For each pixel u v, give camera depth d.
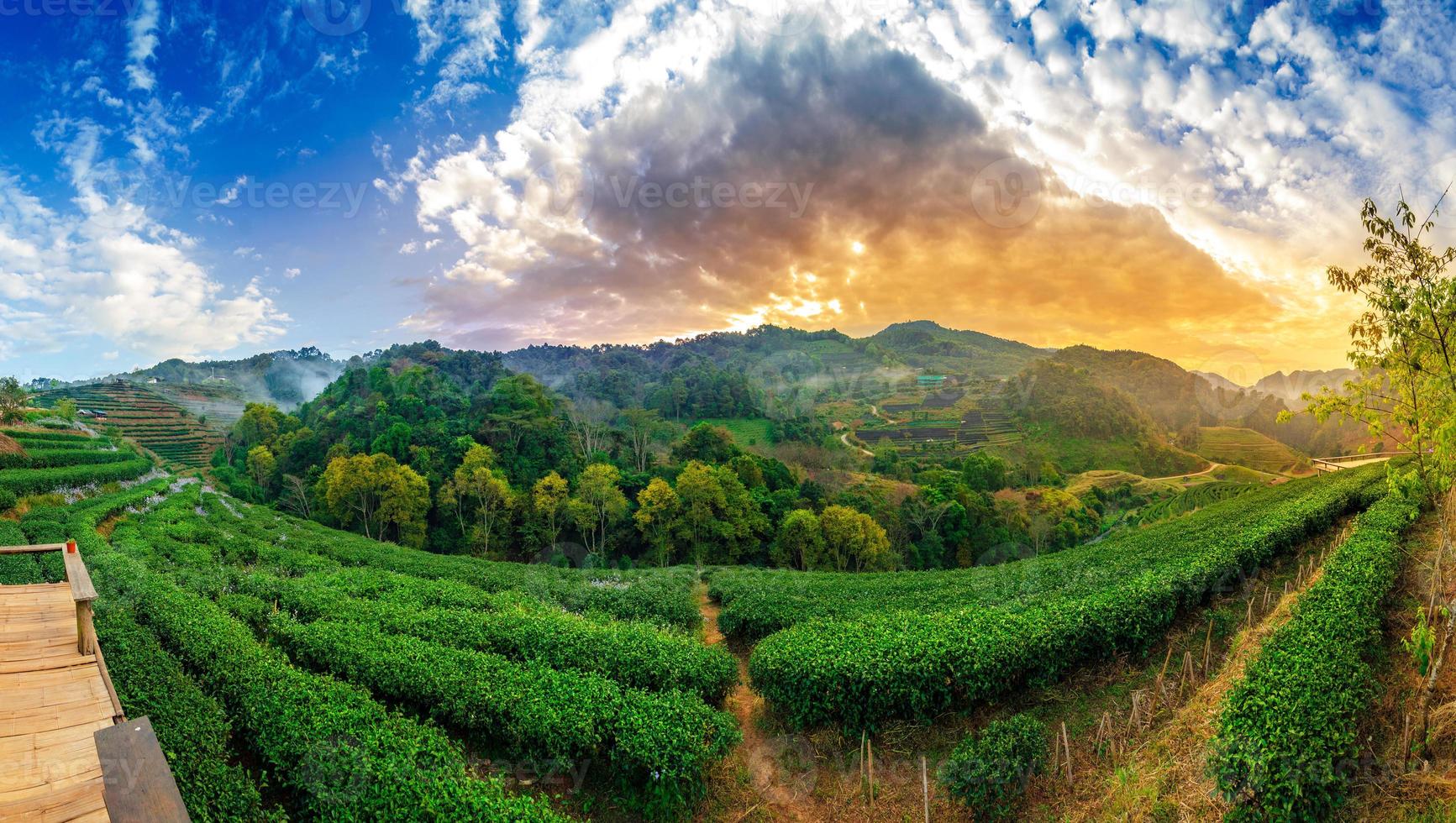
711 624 24.97
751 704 16.31
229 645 14.48
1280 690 10.79
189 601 17.88
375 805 9.65
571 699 13.32
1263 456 118.75
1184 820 9.76
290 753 10.62
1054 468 104.00
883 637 15.70
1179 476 105.75
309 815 10.12
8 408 63.28
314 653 16.16
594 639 17.48
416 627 18.80
